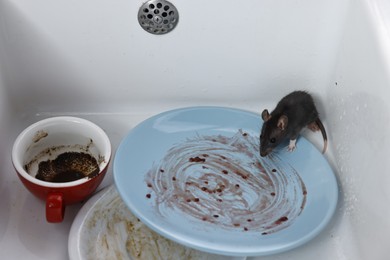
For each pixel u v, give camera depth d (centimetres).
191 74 70
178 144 66
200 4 64
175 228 54
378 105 52
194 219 58
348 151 61
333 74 69
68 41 65
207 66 69
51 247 57
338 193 62
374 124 53
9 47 65
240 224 58
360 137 57
